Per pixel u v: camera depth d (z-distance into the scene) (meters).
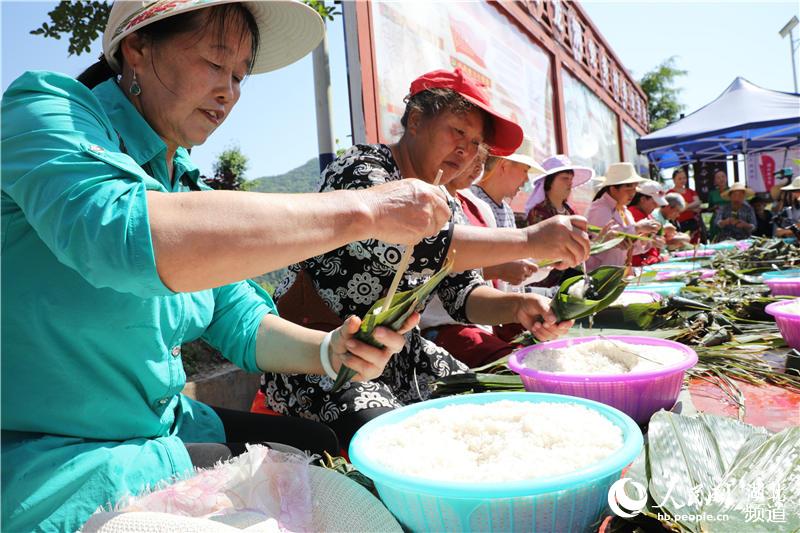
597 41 10.25
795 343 1.76
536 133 6.41
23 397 0.92
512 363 1.43
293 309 1.76
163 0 1.04
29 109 0.88
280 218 0.80
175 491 0.87
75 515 0.87
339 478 0.92
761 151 11.70
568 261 1.64
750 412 1.31
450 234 1.58
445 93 1.78
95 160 0.84
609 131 11.14
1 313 0.91
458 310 2.05
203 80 1.10
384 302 1.11
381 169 1.72
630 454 0.78
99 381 0.97
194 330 1.23
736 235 8.83
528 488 0.70
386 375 1.75
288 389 1.58
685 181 9.62
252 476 0.90
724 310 2.39
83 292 0.93
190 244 0.76
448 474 0.79
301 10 1.34
